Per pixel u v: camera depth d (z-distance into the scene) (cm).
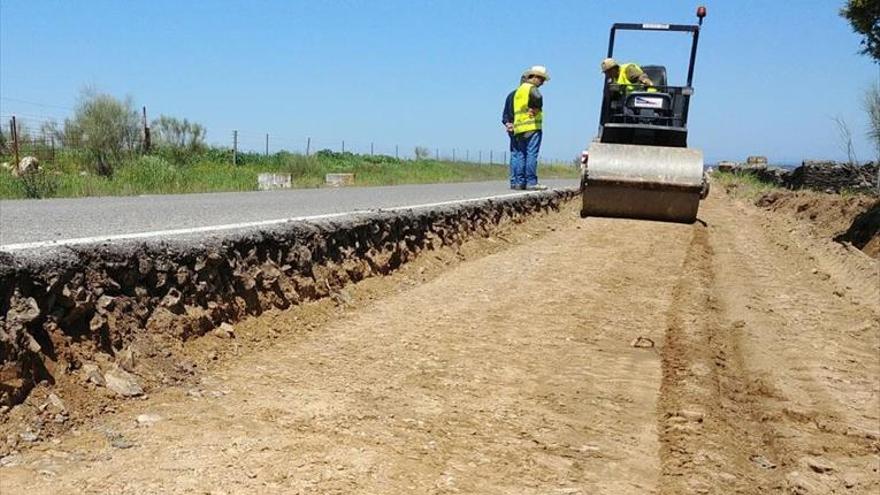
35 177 1377
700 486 349
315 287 609
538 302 713
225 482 299
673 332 637
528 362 524
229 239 530
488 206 1173
